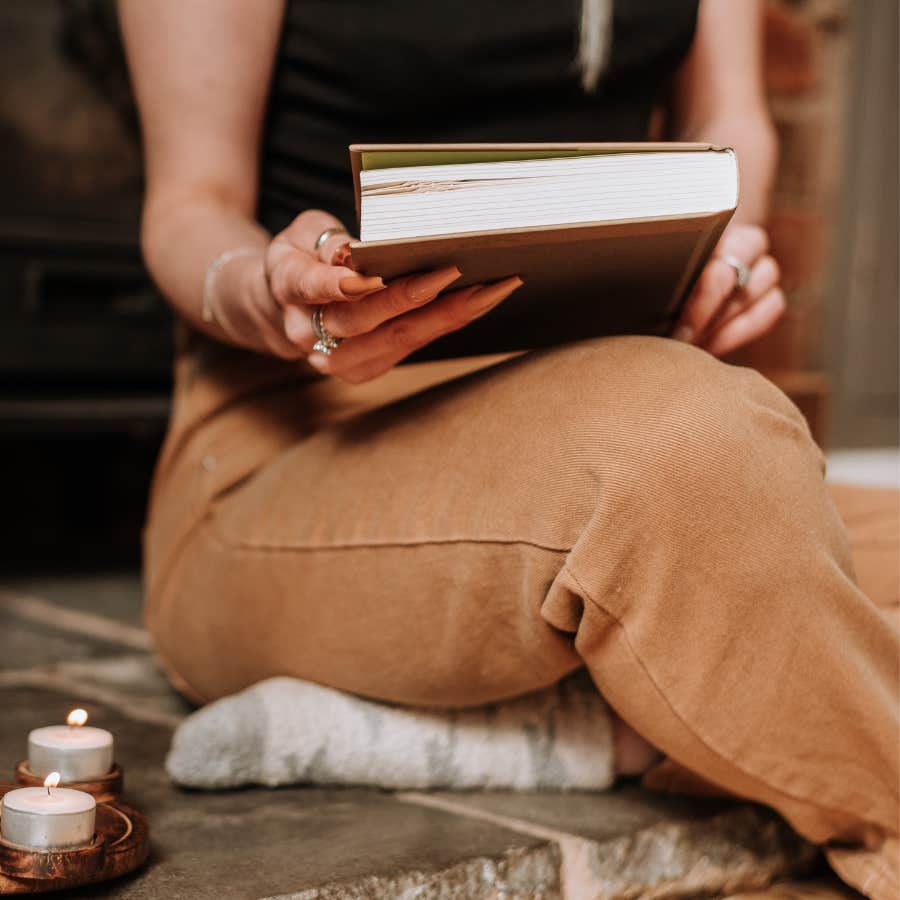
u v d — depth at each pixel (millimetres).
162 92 990
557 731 946
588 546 704
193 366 1098
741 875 881
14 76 2160
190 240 913
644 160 643
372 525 824
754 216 1144
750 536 694
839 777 763
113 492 2539
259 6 983
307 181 1046
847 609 715
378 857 771
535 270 683
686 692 733
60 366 1943
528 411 757
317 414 1031
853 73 3191
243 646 963
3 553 2344
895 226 3334
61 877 659
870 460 3320
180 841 794
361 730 919
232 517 966
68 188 2219
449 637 813
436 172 628
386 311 674
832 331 3254
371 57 986
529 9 998
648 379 716
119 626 1693
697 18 1091
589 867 818
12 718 1142
